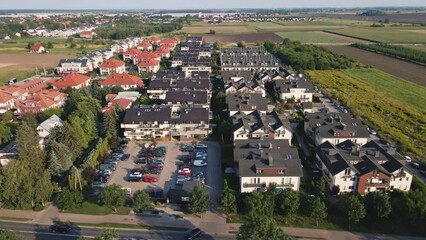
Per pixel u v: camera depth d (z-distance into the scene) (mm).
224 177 94250
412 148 110500
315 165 101312
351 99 161500
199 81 163500
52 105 143125
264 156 89625
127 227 75688
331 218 78188
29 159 90562
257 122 116125
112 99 152500
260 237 62219
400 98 164750
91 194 88750
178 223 77312
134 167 102938
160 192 88312
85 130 113375
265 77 183625
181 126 118625
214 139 119812
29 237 72500
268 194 78625
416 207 74188
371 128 127188
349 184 86938
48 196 83375
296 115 143375
